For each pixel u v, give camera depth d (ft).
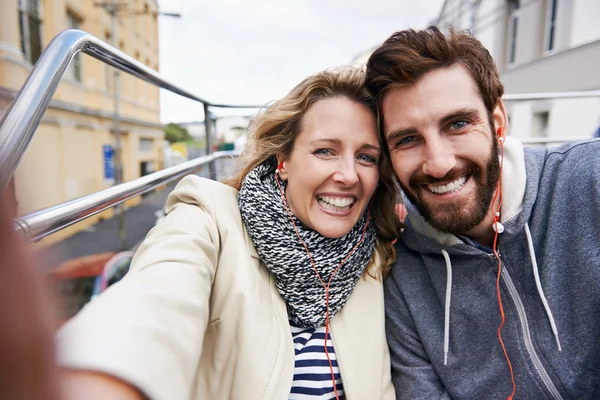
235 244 3.92
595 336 3.82
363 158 4.40
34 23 34.83
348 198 4.26
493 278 4.19
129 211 51.60
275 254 4.09
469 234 4.40
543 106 28.89
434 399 4.34
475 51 3.91
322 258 4.17
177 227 3.58
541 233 4.07
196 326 2.54
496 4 36.22
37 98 2.48
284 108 4.37
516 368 4.08
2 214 1.06
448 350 4.39
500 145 4.18
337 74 4.35
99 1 48.83
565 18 27.40
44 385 1.08
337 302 4.23
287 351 3.84
